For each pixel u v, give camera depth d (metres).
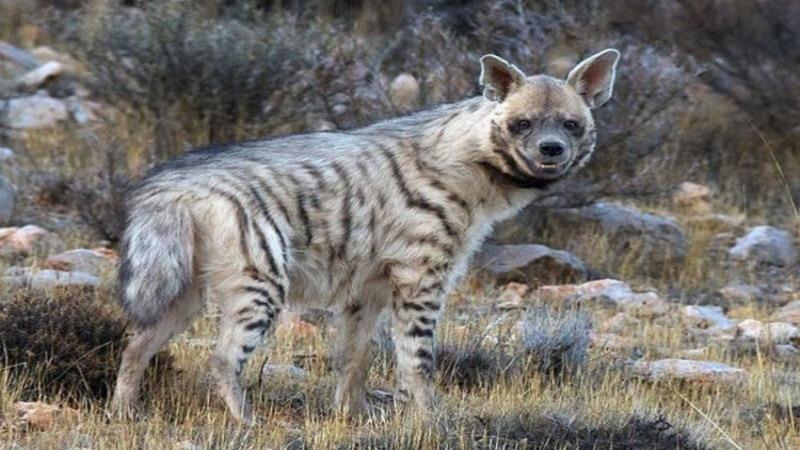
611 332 16.89
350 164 12.77
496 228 19.84
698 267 20.11
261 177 12.46
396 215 12.80
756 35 24.17
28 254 18.19
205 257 12.30
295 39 22.11
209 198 12.25
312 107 21.58
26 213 19.89
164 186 12.34
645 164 21.86
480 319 16.03
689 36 24.28
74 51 24.06
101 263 17.58
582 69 13.22
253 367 14.19
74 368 12.95
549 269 19.05
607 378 14.23
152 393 12.92
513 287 18.66
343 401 13.21
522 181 13.02
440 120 13.07
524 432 12.09
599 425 12.30
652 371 14.90
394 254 12.84
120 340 13.38
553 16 23.34
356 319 13.17
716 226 21.86
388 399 13.99
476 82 20.64
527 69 20.80
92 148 21.61
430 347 12.98
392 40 23.03
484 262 19.06
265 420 12.59
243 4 24.11
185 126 21.72
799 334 16.97
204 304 12.87
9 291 15.73
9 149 21.98
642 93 21.19
